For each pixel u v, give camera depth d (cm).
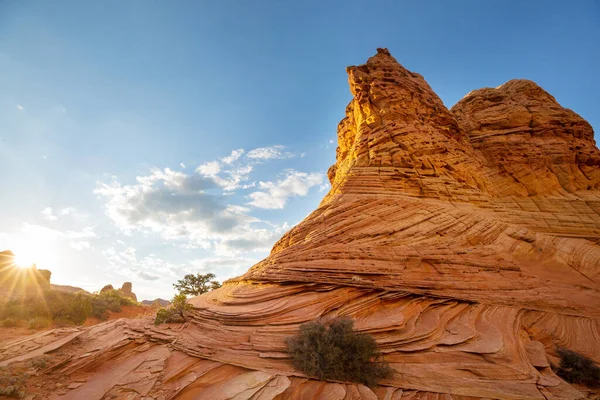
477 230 1969
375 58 3391
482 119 3444
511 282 1540
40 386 776
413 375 905
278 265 1548
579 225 2302
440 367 959
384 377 877
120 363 952
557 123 3150
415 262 1545
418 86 3116
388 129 2581
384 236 1703
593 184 2808
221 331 1138
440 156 2511
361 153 2586
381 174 2256
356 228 1748
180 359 958
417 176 2280
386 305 1312
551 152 2930
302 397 778
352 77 3247
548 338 1248
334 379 852
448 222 1930
